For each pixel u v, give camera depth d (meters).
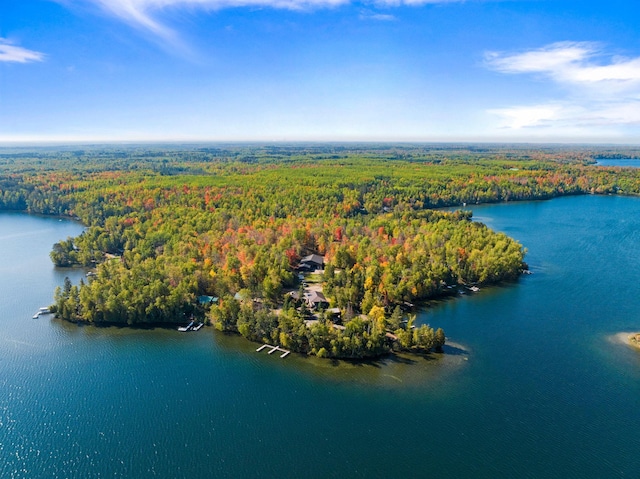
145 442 95.06
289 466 88.62
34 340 136.00
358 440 94.81
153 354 127.88
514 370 118.38
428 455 90.75
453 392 109.62
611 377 115.06
